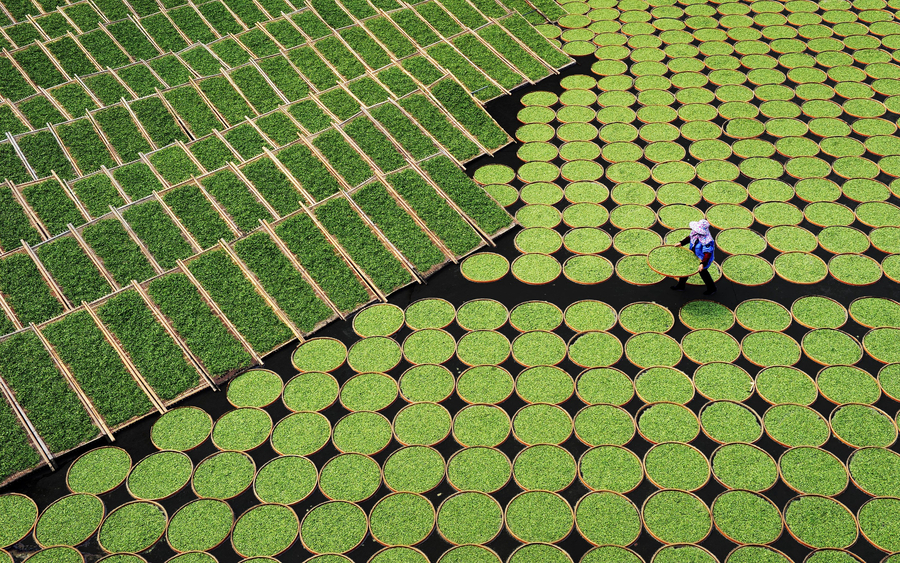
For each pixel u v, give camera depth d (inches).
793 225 763.4
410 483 544.7
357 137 848.9
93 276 682.2
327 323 674.2
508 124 938.1
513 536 507.5
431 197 786.8
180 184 775.7
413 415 594.2
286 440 578.2
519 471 548.7
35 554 502.6
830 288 687.7
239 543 510.3
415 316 682.2
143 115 885.8
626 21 1170.0
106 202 762.2
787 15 1162.0
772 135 895.7
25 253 691.4
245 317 661.9
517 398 604.7
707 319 663.1
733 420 575.5
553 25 1163.3
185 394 608.4
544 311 681.0
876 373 605.6
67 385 594.2
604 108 962.1
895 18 1129.4
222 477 552.4
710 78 1011.9
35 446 558.6
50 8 1103.6
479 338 658.8
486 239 762.2
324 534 514.0
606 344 645.9
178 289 671.8
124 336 630.5
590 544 500.4
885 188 801.6
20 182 780.6
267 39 1053.2
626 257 732.7
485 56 1040.2
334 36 1051.9
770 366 617.0
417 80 968.9
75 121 863.1
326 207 756.0
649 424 576.1
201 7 1119.6
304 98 919.0
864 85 975.0
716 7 1197.1
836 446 552.4
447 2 1141.7
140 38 1047.6
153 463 561.6
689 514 513.7
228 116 904.3
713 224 770.2
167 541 512.7
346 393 614.2
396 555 499.2
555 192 826.8
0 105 887.7
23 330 621.0
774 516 509.0
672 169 851.4
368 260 719.7
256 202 769.6
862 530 497.7
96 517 526.0
